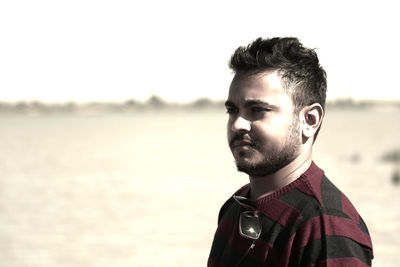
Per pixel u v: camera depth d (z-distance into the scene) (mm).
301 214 1504
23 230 18438
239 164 1599
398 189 26188
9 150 68062
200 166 43656
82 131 141000
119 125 195250
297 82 1566
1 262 13828
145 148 70000
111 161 50062
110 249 15203
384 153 51969
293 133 1569
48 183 33219
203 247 15102
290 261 1475
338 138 87062
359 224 1503
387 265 11906
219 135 111438
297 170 1586
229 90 1633
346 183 29078
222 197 25672
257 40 1613
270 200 1571
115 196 26859
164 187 30219
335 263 1398
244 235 1570
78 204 24391
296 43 1606
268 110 1552
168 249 14938
